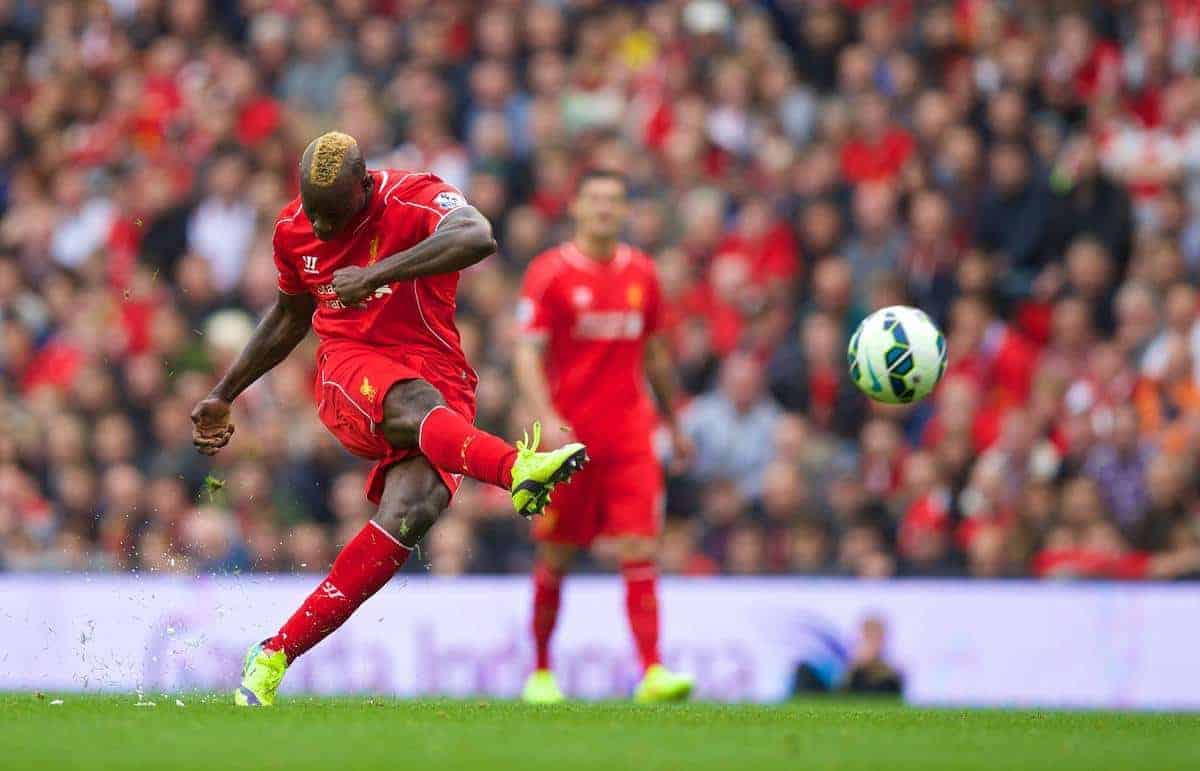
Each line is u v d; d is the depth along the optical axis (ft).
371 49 183.32
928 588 117.60
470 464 62.95
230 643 124.26
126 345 161.38
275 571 134.72
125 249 169.99
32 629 124.57
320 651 121.19
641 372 102.12
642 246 158.61
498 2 187.01
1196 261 148.66
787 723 60.29
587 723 58.59
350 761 44.27
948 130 158.10
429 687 119.96
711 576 129.59
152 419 150.82
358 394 65.87
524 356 98.94
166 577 127.03
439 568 131.03
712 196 160.66
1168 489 124.67
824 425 143.74
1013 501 129.29
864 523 131.54
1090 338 142.41
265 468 139.64
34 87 195.11
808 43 176.24
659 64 176.24
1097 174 151.53
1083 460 130.52
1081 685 115.14
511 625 119.75
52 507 143.84
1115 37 165.17
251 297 160.35
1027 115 158.30
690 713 67.62
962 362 143.43
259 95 184.14
